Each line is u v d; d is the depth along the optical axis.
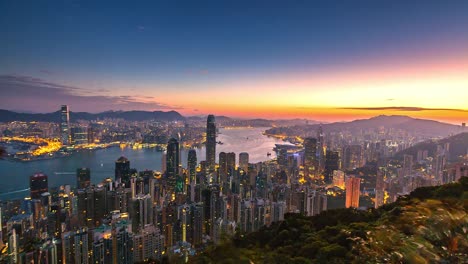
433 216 5.96
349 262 6.28
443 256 5.16
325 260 6.84
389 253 5.59
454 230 5.62
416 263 5.17
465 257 5.06
